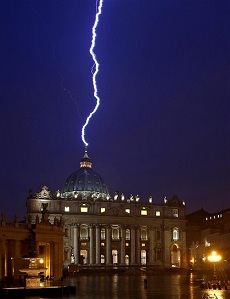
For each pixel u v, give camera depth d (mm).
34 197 190750
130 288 68875
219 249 110438
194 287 68875
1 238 68375
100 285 77938
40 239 74250
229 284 66125
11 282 61688
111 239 199125
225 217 170625
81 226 196625
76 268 150250
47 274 76875
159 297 51781
